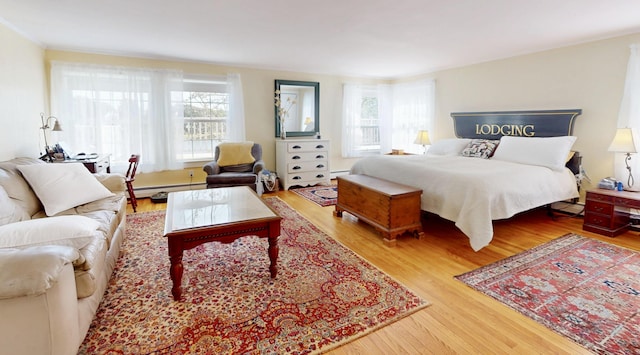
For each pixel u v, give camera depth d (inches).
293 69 224.4
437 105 224.8
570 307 78.2
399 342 66.2
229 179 177.8
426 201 128.9
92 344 64.5
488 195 110.2
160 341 65.7
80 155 154.6
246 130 218.7
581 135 150.7
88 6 105.3
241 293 84.5
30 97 142.9
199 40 147.9
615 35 136.0
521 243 120.1
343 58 188.2
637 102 129.9
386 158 162.1
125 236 124.0
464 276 94.2
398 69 222.5
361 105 255.4
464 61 194.1
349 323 72.1
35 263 49.2
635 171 133.5
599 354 62.3
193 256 107.6
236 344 65.0
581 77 148.9
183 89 194.4
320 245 118.0
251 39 146.1
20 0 99.9
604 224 127.2
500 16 114.0
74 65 165.5
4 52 119.7
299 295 83.5
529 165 142.9
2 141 116.4
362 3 102.0
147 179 192.2
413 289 87.1
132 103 180.1
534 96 167.5
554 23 121.1
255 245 117.6
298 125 235.3
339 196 152.6
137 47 161.9
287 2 101.0
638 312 75.8
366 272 96.7
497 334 68.6
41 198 95.7
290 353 62.7
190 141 199.9
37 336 50.9
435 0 98.9
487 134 188.4
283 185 218.2
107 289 85.8
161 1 101.0
